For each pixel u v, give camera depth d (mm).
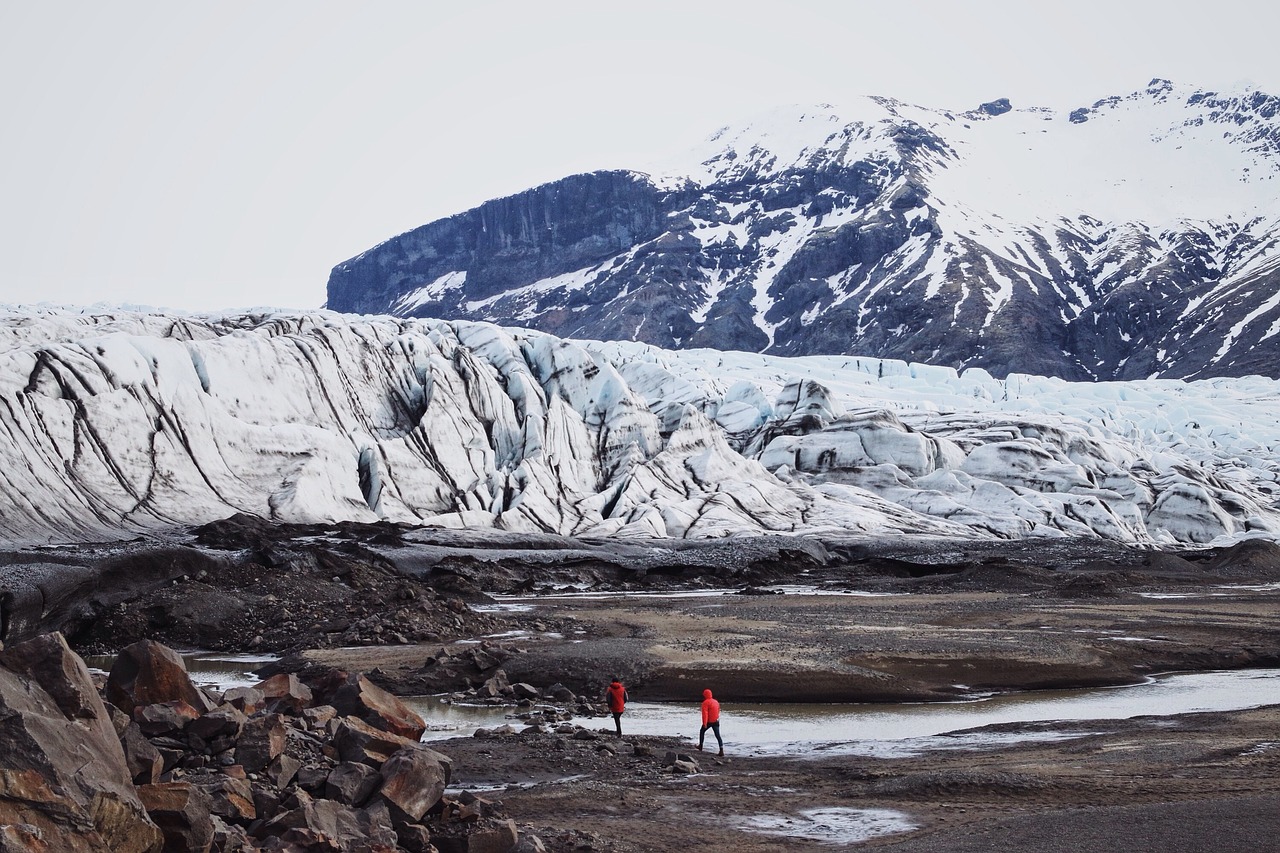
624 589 76562
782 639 45250
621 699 29609
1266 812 18109
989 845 17156
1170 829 17359
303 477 94625
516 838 17219
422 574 71812
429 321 138875
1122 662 43125
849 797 21891
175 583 53031
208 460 92125
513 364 127750
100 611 50562
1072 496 117688
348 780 17469
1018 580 78438
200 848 14555
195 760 17391
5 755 12781
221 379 101188
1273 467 151250
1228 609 61469
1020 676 39562
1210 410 179625
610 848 17875
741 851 17891
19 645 14688
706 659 40312
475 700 35875
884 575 86438
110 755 14250
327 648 45531
